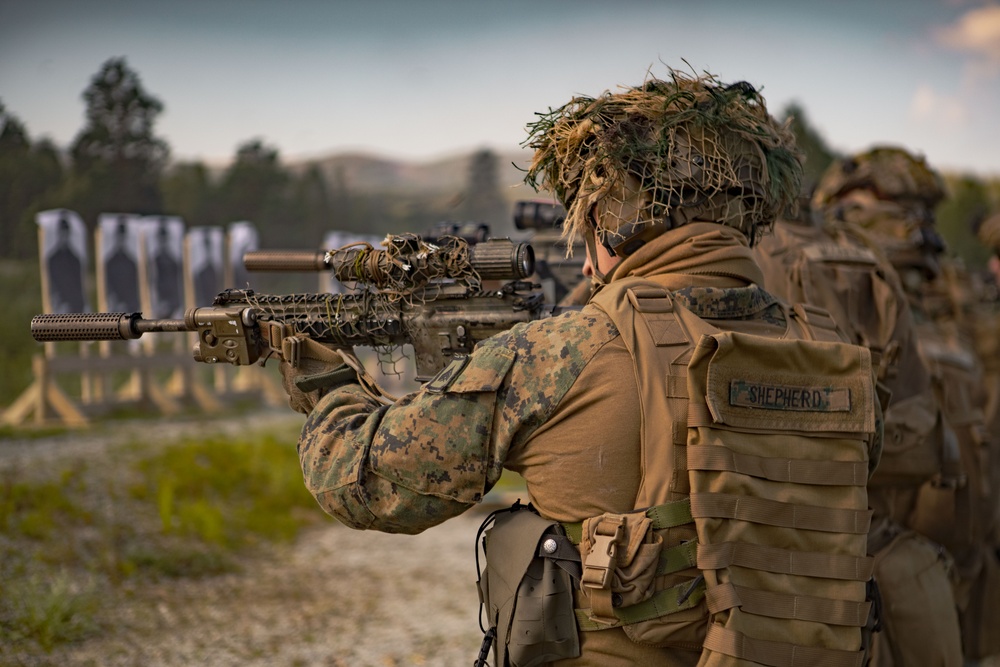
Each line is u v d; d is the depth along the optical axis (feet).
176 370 40.47
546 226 8.75
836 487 5.40
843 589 5.27
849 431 5.45
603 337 5.41
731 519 5.16
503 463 5.49
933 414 9.34
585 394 5.31
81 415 33.40
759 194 6.00
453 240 6.40
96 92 54.65
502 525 5.70
